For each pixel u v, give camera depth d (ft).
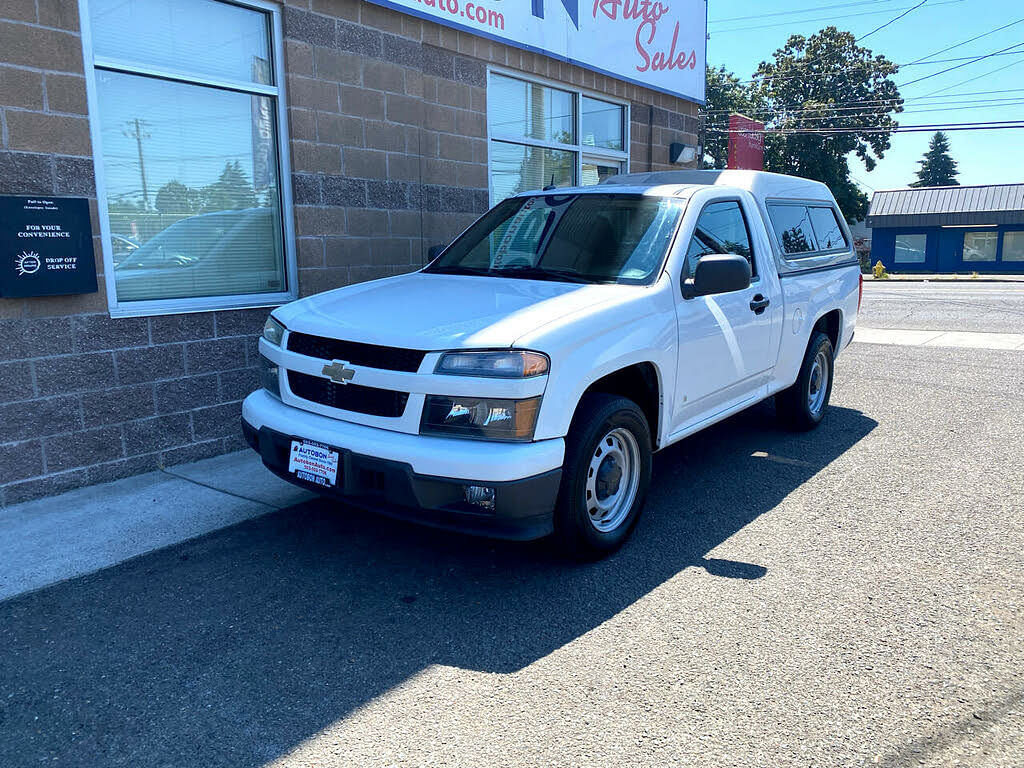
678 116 36.76
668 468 18.25
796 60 139.85
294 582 12.48
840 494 16.38
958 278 106.52
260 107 19.89
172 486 16.84
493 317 12.25
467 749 8.48
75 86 15.78
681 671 9.91
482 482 11.00
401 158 23.12
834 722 8.87
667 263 14.43
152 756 8.44
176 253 18.54
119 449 17.20
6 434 15.42
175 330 17.85
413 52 23.06
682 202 15.74
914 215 123.34
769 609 11.50
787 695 9.38
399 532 14.48
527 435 11.27
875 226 127.34
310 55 20.25
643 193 16.31
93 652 10.48
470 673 9.93
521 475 11.08
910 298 69.77
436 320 12.37
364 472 11.80
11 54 14.85
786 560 13.19
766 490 16.70
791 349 18.94
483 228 17.58
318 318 13.29
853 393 26.22
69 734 8.80
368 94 21.86
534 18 27.14
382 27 22.03
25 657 10.36
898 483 17.02
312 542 14.01
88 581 12.49
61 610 11.58
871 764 8.17
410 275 16.52
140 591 12.17
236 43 19.12
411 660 10.25
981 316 51.83
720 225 16.52
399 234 23.35
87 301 16.33
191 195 18.69
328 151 21.01
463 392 11.26
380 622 11.23
